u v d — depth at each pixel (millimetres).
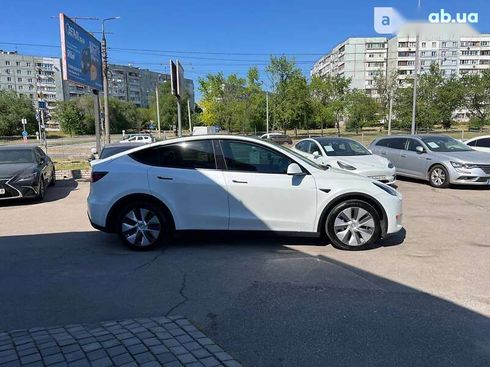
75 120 93312
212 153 5730
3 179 9758
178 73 13641
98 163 5898
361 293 4188
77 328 3475
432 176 11727
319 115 59375
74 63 15688
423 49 111312
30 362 2930
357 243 5582
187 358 2977
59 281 4645
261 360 3006
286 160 5695
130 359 2957
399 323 3541
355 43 118812
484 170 11000
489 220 7457
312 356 3051
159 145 5848
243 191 5566
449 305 3879
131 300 4105
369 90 86062
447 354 3057
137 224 5711
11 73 125625
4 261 5402
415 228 6844
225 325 3547
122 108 99812
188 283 4531
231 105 63312
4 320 3697
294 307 3887
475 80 61688
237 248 5773
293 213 5578
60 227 7406
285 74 55500
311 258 5309
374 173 10156
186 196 5625
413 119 25922
